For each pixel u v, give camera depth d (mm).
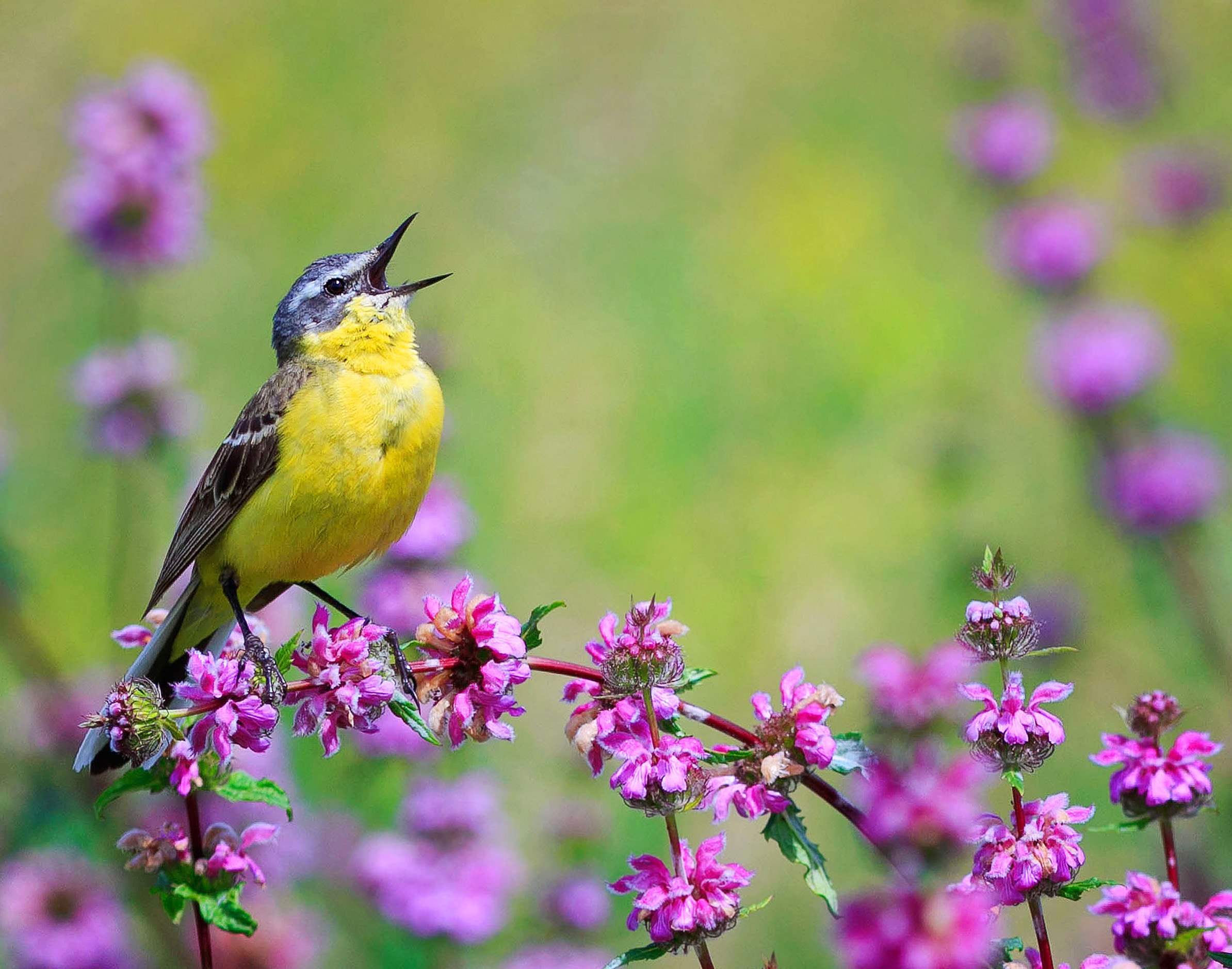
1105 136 19938
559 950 9570
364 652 5223
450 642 5293
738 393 19062
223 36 25094
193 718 5227
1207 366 17281
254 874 5320
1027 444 16656
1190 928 4605
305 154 23609
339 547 7727
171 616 7758
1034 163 15789
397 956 9953
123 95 12508
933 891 4176
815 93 24156
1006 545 14133
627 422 18719
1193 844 9953
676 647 5027
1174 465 12781
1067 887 4777
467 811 9625
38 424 18234
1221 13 20797
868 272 20984
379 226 22484
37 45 24391
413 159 23531
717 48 24984
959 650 4961
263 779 5422
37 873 9414
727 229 22000
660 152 23531
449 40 25406
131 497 14000
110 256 12461
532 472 17891
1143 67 16531
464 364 14641
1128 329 13859
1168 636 12844
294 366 7973
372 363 8016
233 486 7660
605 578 16391
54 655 10969
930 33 24609
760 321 20344
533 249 21859
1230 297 17844
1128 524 12859
